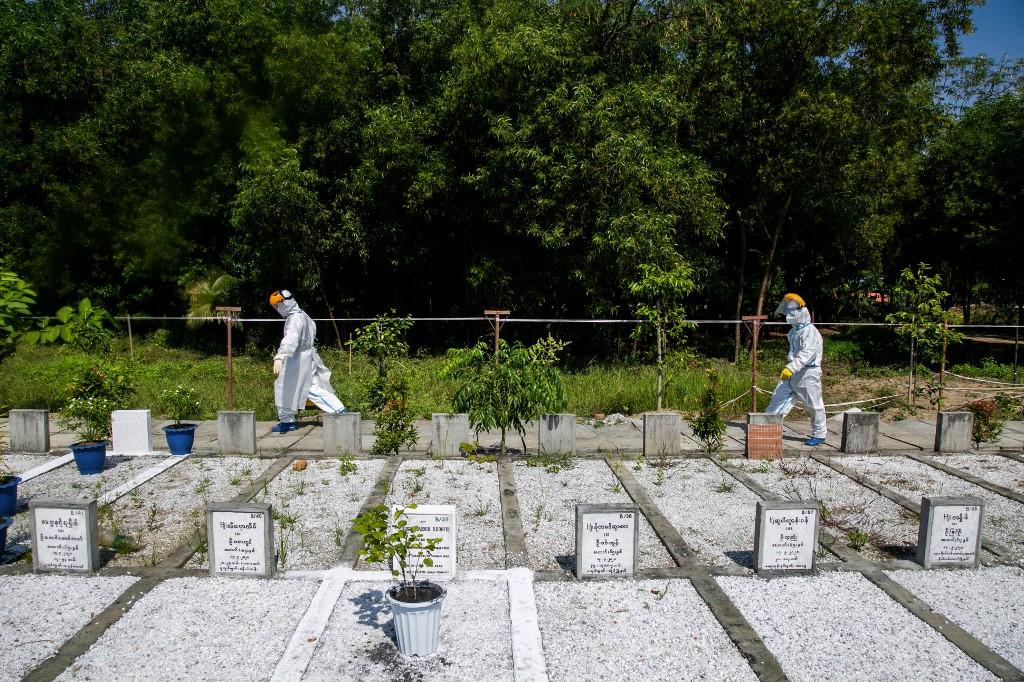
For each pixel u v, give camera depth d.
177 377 15.41
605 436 10.95
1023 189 17.20
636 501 7.74
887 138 17.05
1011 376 16.03
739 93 17.33
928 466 9.32
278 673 4.50
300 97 17.47
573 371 16.16
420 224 18.36
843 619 5.25
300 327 10.82
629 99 15.52
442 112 16.70
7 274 11.51
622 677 4.52
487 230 17.70
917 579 5.93
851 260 20.98
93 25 20.06
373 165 16.72
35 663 4.65
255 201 16.16
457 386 13.77
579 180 15.06
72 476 8.68
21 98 19.80
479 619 5.21
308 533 6.83
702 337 22.03
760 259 20.69
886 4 15.88
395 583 5.43
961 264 21.05
